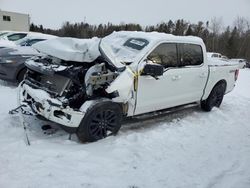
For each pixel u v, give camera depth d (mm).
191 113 6941
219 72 7082
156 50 5355
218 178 3840
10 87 7711
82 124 4398
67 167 3742
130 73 4727
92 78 4359
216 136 5527
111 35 6082
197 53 6379
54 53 4648
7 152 3932
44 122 5164
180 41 5867
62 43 4910
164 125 5793
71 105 4512
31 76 5090
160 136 5184
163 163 4152
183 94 6098
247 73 23422
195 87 6395
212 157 4523
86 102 4484
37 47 4988
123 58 4922
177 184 3604
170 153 4523
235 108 8055
